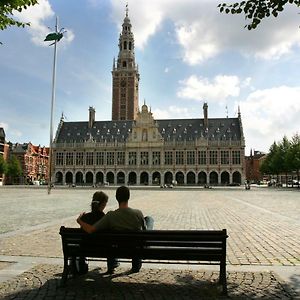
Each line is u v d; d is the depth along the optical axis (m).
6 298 7.61
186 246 8.24
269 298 7.66
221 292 8.04
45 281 8.83
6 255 11.59
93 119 142.12
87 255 8.61
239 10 9.77
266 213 25.36
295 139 95.44
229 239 14.71
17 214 24.12
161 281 8.91
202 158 127.25
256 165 191.25
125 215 8.88
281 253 12.09
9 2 9.85
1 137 139.25
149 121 131.25
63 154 137.00
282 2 9.34
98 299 7.62
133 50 161.12
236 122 131.38
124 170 131.50
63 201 37.75
